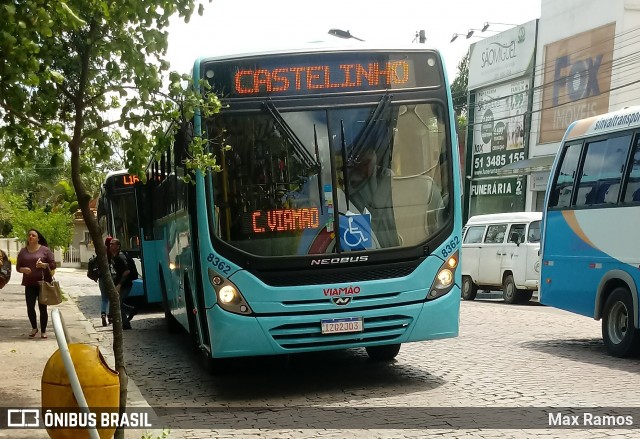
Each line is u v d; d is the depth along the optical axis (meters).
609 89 27.03
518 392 7.89
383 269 7.96
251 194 7.87
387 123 8.18
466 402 7.50
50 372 5.33
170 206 10.84
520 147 32.56
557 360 10.01
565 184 11.98
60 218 49.16
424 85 8.34
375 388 8.32
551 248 12.17
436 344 11.58
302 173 7.96
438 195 8.25
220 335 7.71
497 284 21.62
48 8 5.14
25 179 45.00
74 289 29.33
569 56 29.38
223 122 7.91
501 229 21.81
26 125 6.00
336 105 8.10
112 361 10.62
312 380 8.91
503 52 33.84
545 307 18.91
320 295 7.78
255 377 9.24
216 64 7.96
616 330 10.44
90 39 5.57
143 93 5.63
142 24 5.59
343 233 7.93
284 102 8.02
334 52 8.13
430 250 8.12
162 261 13.08
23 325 14.57
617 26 26.81
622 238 10.34
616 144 10.77
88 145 6.03
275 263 7.77
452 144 8.35
